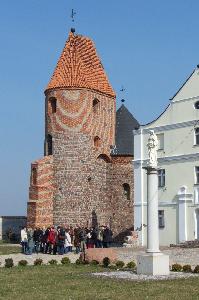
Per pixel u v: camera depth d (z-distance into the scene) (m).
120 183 59.75
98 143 59.09
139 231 51.47
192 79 49.12
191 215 47.62
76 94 57.56
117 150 60.47
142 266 27.00
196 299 19.31
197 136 48.22
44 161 56.34
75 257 38.94
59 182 56.81
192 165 48.12
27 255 40.69
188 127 48.88
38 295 20.45
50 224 55.88
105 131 60.00
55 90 58.03
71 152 56.97
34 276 26.81
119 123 63.00
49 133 58.31
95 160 58.22
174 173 49.53
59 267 31.39
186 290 21.28
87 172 56.97
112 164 60.19
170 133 50.34
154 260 26.55
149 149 27.98
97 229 53.09
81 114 57.38
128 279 24.84
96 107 59.34
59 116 57.72
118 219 59.28
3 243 60.41
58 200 56.53
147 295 20.16
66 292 21.12
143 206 51.66
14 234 64.94
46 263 34.31
